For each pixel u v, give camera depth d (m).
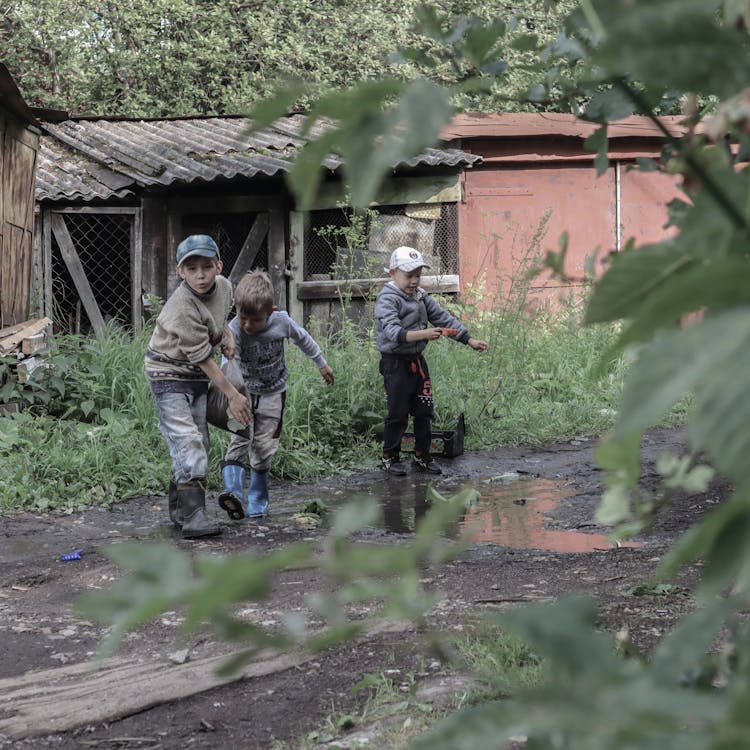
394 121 0.45
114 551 0.42
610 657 0.42
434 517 0.45
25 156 9.95
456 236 13.34
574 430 9.55
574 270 13.53
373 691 3.04
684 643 0.50
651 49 0.44
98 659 0.42
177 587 0.41
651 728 0.39
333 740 2.68
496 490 7.24
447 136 12.94
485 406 9.62
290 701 3.04
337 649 3.42
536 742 0.44
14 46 19.69
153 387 5.84
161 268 12.96
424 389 8.05
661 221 13.70
